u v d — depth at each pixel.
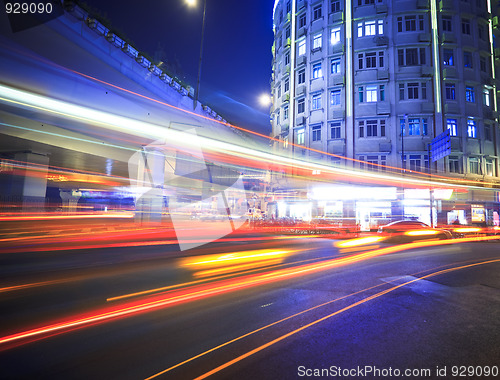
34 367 2.71
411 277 6.64
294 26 31.42
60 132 18.39
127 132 18.33
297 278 6.50
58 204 27.86
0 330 3.58
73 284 5.86
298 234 20.58
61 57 11.36
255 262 8.55
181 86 18.02
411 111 25.94
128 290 5.43
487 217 25.45
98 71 12.74
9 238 16.52
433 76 26.14
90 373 2.61
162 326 3.73
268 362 2.81
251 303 4.68
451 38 26.25
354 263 8.49
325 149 27.42
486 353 2.99
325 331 3.57
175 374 2.59
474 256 10.09
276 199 29.77
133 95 15.34
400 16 26.98
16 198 21.69
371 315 4.13
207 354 2.98
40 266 7.76
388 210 25.30
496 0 28.80
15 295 5.07
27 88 12.83
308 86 29.31
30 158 22.62
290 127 30.44
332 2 28.73
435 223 24.45
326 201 26.94
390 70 26.56
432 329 3.62
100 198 42.00
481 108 26.58
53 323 3.82
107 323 3.82
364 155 26.33
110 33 12.31
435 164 25.23
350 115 26.84
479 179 25.84
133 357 2.91
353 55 27.41
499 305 4.60
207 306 4.54
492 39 28.23
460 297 5.05
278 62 34.62
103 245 13.05
